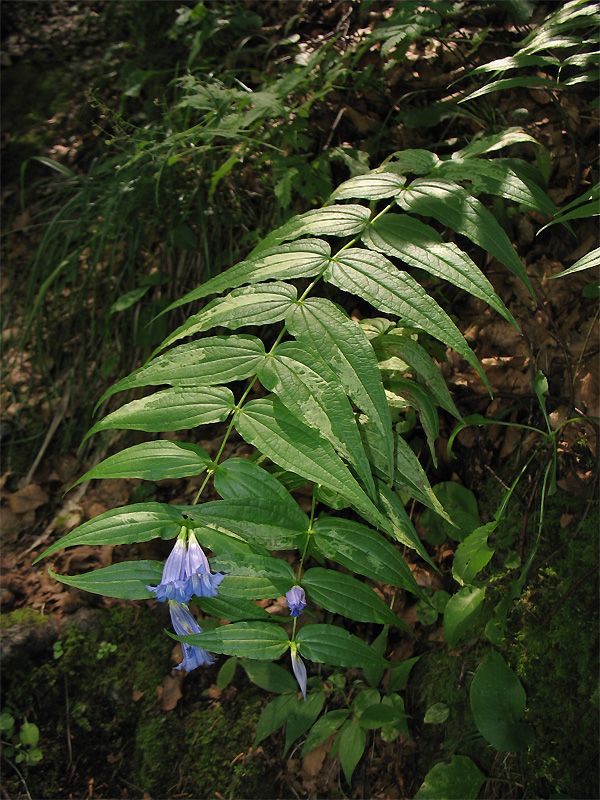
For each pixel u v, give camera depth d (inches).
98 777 100.6
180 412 56.8
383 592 97.1
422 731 89.8
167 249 128.3
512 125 105.7
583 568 81.5
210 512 55.6
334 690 94.2
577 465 84.7
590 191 69.2
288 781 93.4
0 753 102.7
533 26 113.0
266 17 146.3
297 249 64.0
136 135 125.3
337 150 108.5
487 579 88.3
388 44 100.0
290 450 54.6
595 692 77.1
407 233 64.3
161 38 160.2
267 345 116.5
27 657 106.3
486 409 94.9
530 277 97.2
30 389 136.1
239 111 106.6
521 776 80.7
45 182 159.5
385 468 65.6
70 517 121.2
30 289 136.5
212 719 99.7
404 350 73.5
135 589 57.0
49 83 171.3
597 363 86.8
